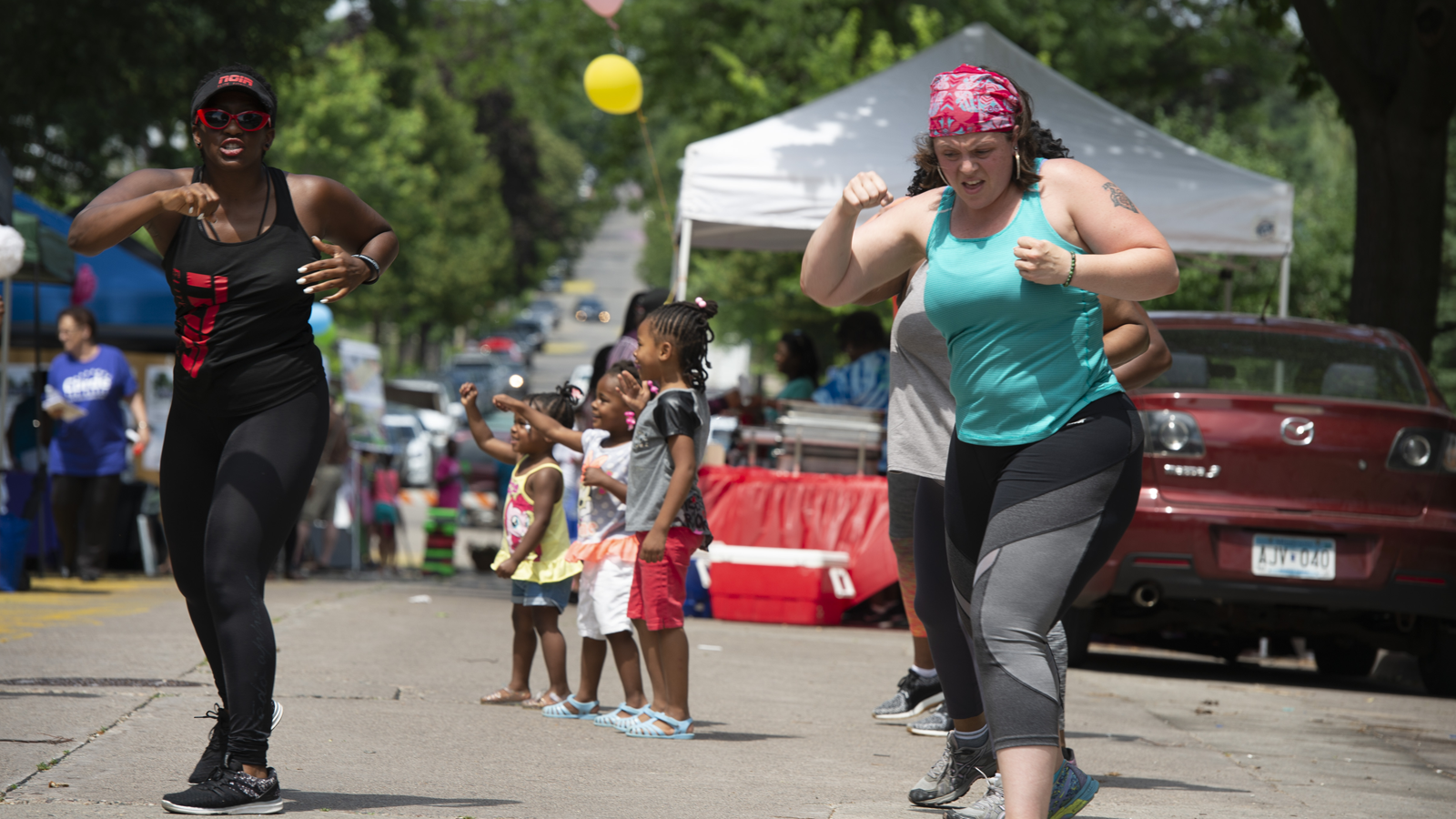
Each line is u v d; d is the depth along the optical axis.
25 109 39.38
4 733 8.68
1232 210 21.34
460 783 8.05
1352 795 9.04
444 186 123.31
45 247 21.16
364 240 7.67
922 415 8.27
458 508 33.50
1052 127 22.42
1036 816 6.17
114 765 7.91
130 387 22.08
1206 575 14.68
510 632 16.22
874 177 6.76
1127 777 9.31
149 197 6.74
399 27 56.53
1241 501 14.72
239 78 7.13
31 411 22.59
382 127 95.81
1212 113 72.19
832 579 19.41
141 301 26.58
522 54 62.59
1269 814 8.20
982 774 7.84
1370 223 21.77
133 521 26.48
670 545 10.12
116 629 14.48
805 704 12.10
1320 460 14.73
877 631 19.22
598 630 10.81
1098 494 6.47
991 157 6.45
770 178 20.67
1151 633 20.12
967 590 7.05
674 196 71.38
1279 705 13.93
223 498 7.04
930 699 11.28
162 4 40.72
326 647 13.81
